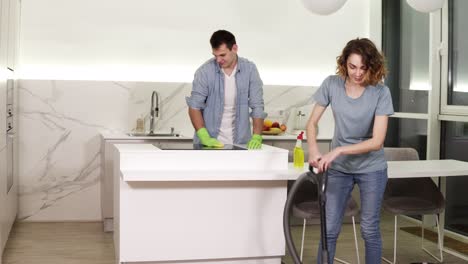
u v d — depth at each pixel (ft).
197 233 11.77
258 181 11.96
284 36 21.02
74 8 19.40
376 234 11.11
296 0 21.02
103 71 19.74
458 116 17.13
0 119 13.38
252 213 12.00
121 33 19.80
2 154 13.89
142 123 19.65
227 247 11.94
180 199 11.62
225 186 11.80
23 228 18.29
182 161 11.62
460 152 17.46
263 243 12.11
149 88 19.83
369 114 10.80
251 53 20.84
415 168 13.23
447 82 17.87
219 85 13.67
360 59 10.22
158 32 20.04
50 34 19.29
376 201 11.04
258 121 13.85
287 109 20.93
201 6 20.31
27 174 19.20
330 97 11.16
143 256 11.57
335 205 11.23
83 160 19.52
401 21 20.33
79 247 16.06
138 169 11.46
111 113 19.63
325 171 9.24
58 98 19.27
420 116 19.03
